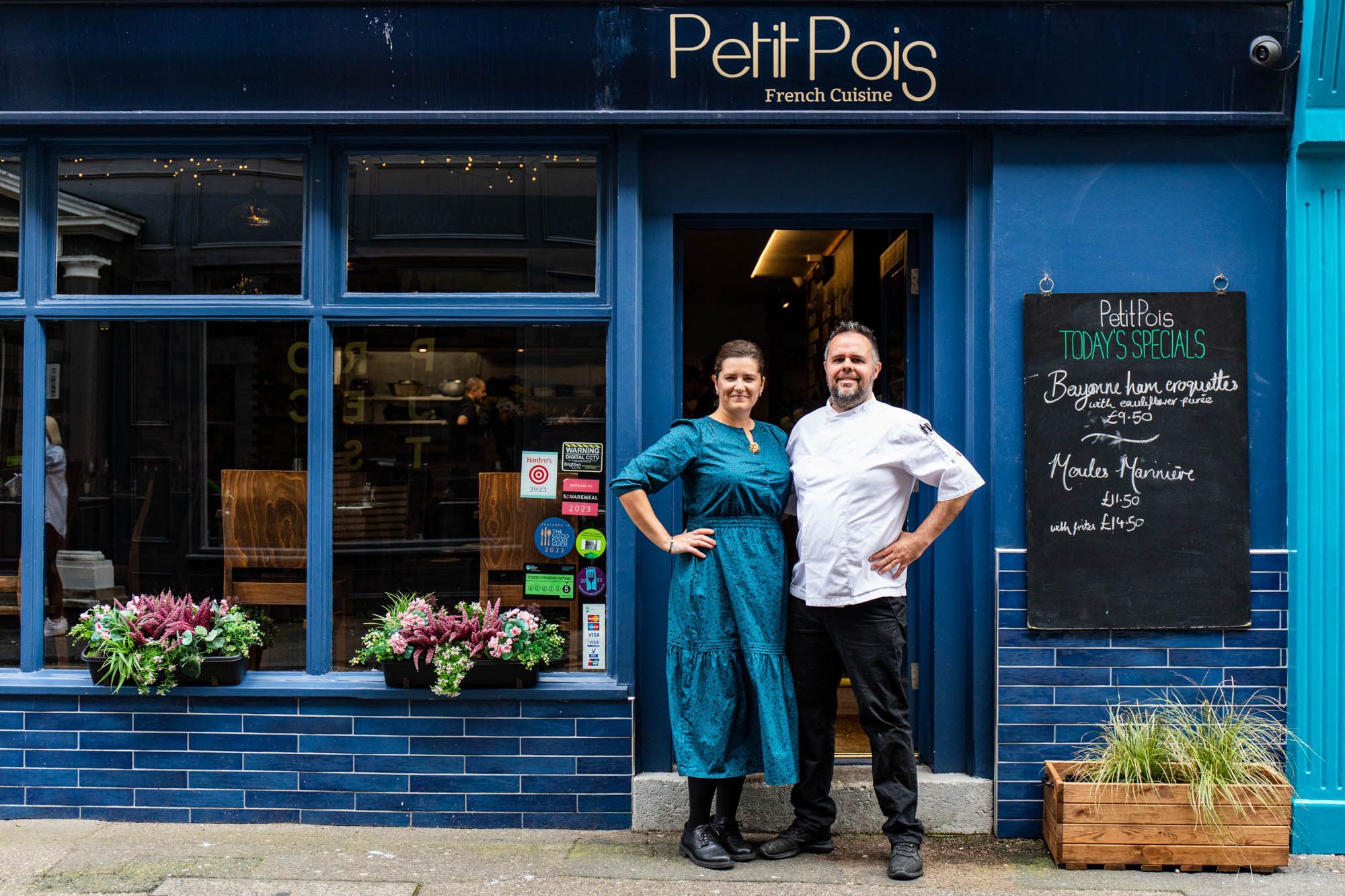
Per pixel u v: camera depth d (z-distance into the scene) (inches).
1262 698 164.1
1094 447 164.2
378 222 175.3
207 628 172.9
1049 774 159.9
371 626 174.7
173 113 167.6
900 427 147.2
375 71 165.9
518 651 168.4
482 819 169.9
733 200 172.4
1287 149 165.9
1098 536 163.9
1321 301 164.1
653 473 148.8
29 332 175.6
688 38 164.1
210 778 171.2
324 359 174.4
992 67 163.5
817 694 155.4
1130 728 159.5
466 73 165.5
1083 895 146.0
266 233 175.6
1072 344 164.4
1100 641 164.9
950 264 172.1
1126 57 162.4
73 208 176.9
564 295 174.2
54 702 171.6
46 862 154.9
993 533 166.6
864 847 163.5
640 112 166.2
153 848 160.7
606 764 169.3
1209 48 161.8
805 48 164.1
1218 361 164.2
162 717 171.2
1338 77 160.1
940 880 150.6
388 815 170.4
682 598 151.7
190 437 176.9
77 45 165.6
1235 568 163.5
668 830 169.2
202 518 176.7
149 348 176.7
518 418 174.6
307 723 170.6
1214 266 166.4
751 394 152.3
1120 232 166.7
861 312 209.2
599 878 150.9
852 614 149.4
